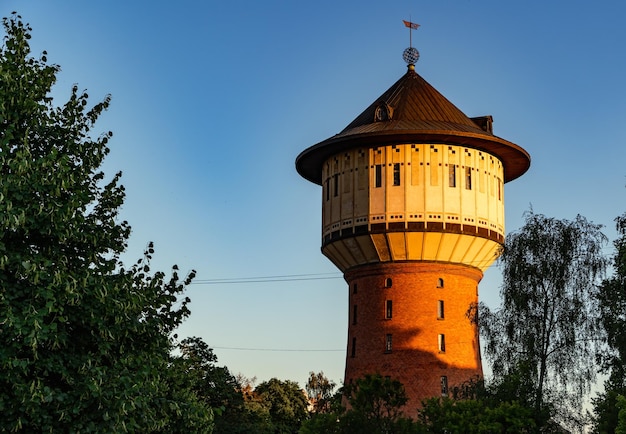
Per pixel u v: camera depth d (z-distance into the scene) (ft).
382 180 198.90
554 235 163.53
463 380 196.75
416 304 199.00
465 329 200.85
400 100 212.02
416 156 198.39
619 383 154.51
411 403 194.29
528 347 157.48
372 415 173.27
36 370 80.18
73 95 93.09
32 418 79.30
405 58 225.76
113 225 90.99
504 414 147.43
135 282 92.02
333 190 206.28
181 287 94.48
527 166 214.69
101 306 83.10
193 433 116.78
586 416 153.58
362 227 198.49
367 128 203.00
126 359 86.99
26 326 75.92
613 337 155.22
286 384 344.08
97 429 80.64
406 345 197.88
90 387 78.48
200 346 239.91
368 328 202.49
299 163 215.51
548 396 155.53
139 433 91.66
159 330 91.56
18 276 79.46
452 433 155.33
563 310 158.71
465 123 208.85
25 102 84.99
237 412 244.22
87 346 86.38
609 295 157.48
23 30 91.61
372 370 199.41
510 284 162.30
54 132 89.92
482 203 201.05
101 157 91.50
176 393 117.50
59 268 80.84
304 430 172.65
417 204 196.24
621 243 156.66
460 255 200.03
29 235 84.48
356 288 207.92
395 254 199.62
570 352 156.46
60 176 81.87
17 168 79.87
